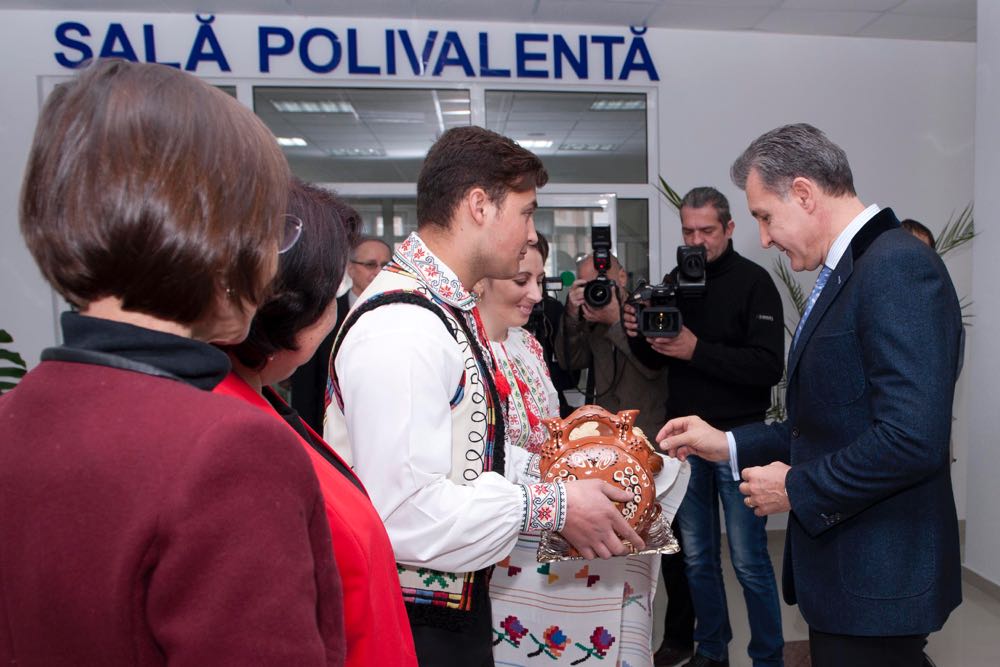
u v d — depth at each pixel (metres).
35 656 0.37
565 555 1.03
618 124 3.87
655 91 3.80
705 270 2.28
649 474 1.09
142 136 0.39
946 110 3.91
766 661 2.18
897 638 1.15
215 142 0.41
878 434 1.06
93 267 0.39
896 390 1.05
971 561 3.03
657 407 2.46
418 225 1.04
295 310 0.61
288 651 0.38
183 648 0.35
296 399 2.61
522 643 1.21
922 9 3.48
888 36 3.83
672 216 3.85
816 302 1.22
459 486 0.89
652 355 2.39
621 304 2.43
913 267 1.08
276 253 0.47
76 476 0.37
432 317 0.92
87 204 0.38
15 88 3.47
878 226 1.16
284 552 0.39
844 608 1.16
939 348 1.05
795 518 1.20
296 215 0.62
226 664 0.36
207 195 0.40
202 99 0.42
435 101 3.79
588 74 3.75
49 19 3.46
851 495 1.09
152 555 0.36
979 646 2.53
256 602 0.37
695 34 3.78
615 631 1.19
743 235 3.85
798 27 3.72
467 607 0.94
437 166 1.00
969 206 3.94
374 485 0.85
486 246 0.99
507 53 3.71
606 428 1.13
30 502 0.37
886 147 3.89
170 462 0.37
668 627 2.44
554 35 3.72
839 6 3.45
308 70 3.62
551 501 0.93
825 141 1.22
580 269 2.68
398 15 3.59
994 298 2.84
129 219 0.38
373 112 3.78
